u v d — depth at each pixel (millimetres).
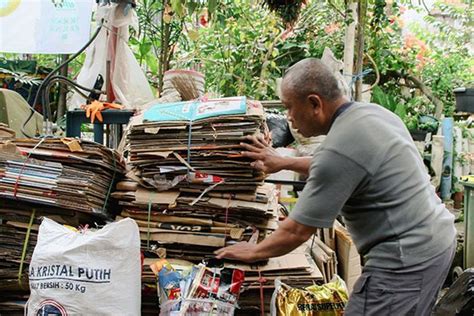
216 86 6668
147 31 6574
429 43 8578
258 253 2268
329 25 6973
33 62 7020
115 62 4812
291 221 2152
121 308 2414
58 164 2861
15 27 5891
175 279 2590
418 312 2121
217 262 2830
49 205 2832
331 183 2080
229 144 2768
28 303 2473
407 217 2115
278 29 6453
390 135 2133
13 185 2811
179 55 7207
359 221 2201
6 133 3236
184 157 2795
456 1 8633
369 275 2188
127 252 2459
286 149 3998
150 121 2812
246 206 2789
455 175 7520
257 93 6242
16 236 2854
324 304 2699
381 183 2102
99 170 2906
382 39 6680
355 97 5340
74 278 2383
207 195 2838
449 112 7793
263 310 2773
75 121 4094
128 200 2904
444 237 2174
